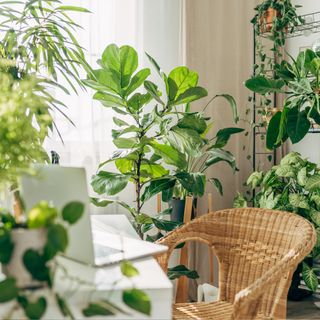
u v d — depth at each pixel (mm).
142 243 1401
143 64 3195
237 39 3461
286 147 3678
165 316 1016
